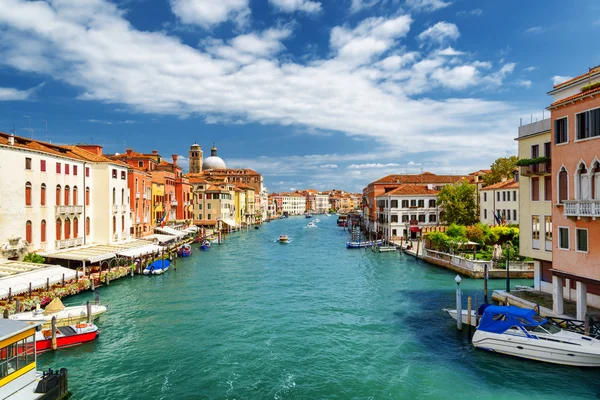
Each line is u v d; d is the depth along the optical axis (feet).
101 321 77.71
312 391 50.37
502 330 59.06
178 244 193.06
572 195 60.44
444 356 59.77
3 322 46.57
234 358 60.54
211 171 431.84
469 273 117.80
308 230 340.80
